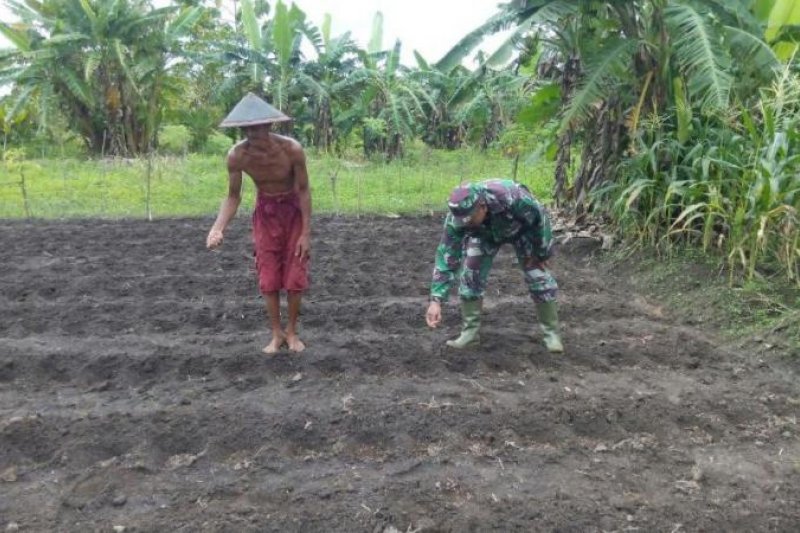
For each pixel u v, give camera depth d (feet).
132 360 14.61
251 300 19.10
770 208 17.94
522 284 20.80
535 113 27.89
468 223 13.28
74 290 19.81
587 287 20.81
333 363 14.61
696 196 20.80
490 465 11.12
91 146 61.31
